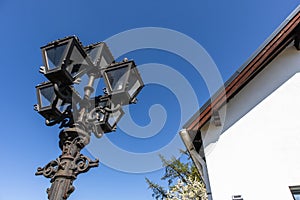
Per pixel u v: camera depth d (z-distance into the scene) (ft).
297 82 13.58
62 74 6.13
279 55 14.80
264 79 14.20
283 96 13.34
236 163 11.78
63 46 6.54
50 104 6.73
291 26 13.89
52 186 5.09
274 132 12.26
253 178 11.13
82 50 6.78
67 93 6.46
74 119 6.21
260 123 12.76
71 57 6.53
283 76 14.01
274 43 13.75
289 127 12.21
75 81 6.88
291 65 14.25
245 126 12.87
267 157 11.57
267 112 13.03
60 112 6.48
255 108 13.34
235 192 10.91
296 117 12.44
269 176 11.00
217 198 10.95
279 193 10.44
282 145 11.75
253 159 11.69
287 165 11.11
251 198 10.60
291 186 10.52
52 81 6.30
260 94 13.74
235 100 13.91
